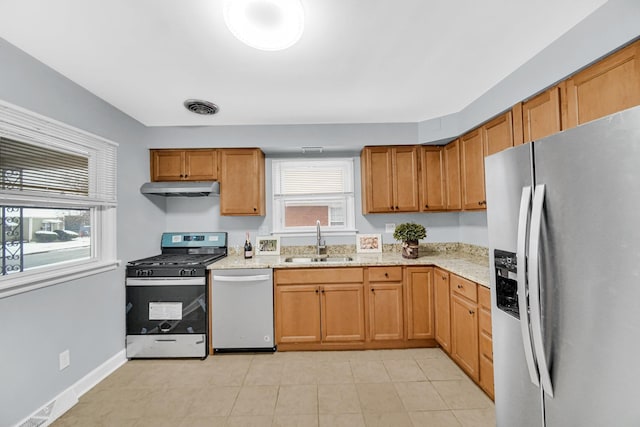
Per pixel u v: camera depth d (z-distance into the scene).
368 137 2.83
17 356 1.57
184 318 2.43
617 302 0.77
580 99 1.46
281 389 2.00
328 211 3.27
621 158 0.76
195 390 2.00
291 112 2.54
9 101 1.53
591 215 0.83
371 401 1.85
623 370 0.76
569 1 1.27
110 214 2.31
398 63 1.77
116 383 2.09
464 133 2.54
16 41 1.51
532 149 1.04
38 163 1.74
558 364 0.94
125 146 2.48
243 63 1.74
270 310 2.50
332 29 1.43
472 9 1.31
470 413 1.73
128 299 2.43
